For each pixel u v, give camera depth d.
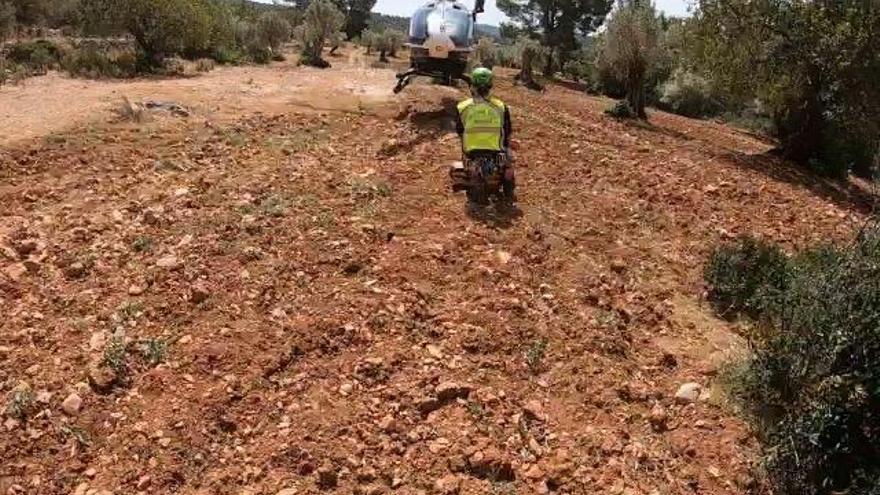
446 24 10.55
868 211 11.29
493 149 7.67
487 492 4.41
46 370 5.00
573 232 7.64
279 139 9.39
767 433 5.06
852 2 14.19
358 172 8.34
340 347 5.44
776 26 14.79
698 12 16.27
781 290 6.39
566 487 4.54
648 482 4.66
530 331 5.89
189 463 4.43
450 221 7.36
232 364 5.15
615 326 6.18
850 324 4.79
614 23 19.17
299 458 4.50
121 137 8.99
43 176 7.79
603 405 5.28
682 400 5.41
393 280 6.25
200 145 8.95
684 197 9.17
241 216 7.04
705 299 6.89
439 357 5.45
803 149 15.38
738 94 16.39
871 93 14.15
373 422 4.81
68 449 4.47
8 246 6.29
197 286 5.86
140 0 16.84
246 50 24.28
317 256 6.48
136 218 6.95
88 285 5.91
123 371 5.03
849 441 4.61
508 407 5.09
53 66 15.63
